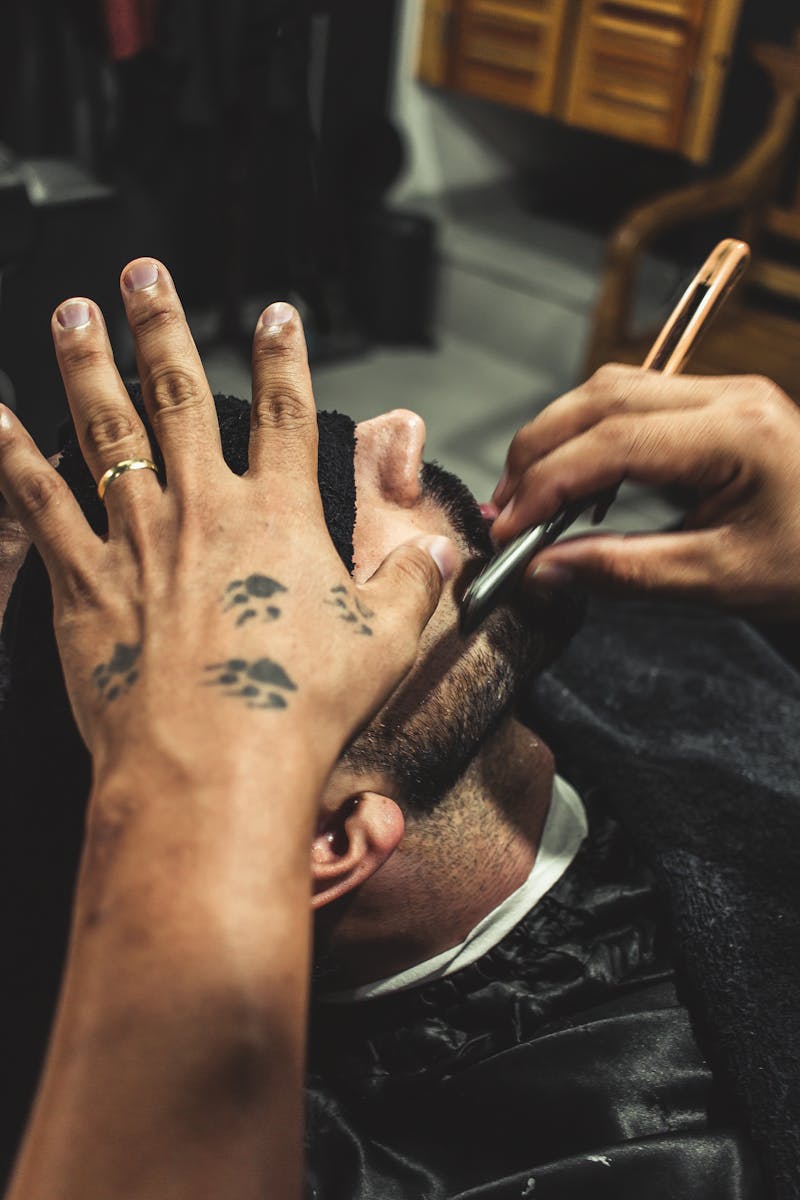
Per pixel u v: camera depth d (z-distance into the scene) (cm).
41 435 166
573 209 334
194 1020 39
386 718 63
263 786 42
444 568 54
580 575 65
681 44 250
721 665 99
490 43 284
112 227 167
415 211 314
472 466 254
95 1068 39
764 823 82
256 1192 39
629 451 63
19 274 159
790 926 75
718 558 65
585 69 269
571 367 294
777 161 229
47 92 224
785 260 254
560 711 91
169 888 40
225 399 64
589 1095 70
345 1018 73
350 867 62
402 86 305
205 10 207
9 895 60
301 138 142
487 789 72
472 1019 73
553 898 76
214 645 45
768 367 217
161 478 53
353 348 297
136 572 49
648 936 78
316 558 49
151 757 43
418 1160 69
